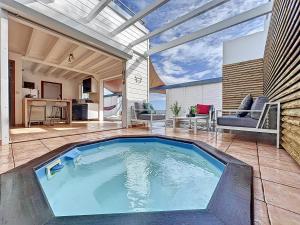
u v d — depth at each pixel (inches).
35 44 198.5
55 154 78.0
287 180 55.5
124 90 215.8
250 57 223.5
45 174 66.1
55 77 364.5
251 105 134.7
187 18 153.1
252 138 137.3
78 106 357.4
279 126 101.8
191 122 224.7
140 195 59.2
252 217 34.2
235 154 87.3
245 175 53.6
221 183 47.5
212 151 87.7
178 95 337.1
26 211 34.0
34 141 118.6
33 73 332.5
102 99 358.0
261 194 46.1
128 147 128.1
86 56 229.8
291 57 81.9
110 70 303.6
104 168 86.7
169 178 73.9
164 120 214.1
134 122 226.1
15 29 164.4
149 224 29.6
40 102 223.6
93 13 147.9
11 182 47.1
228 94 238.1
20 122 235.1
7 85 106.0
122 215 32.5
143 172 81.7
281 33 103.8
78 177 76.0
